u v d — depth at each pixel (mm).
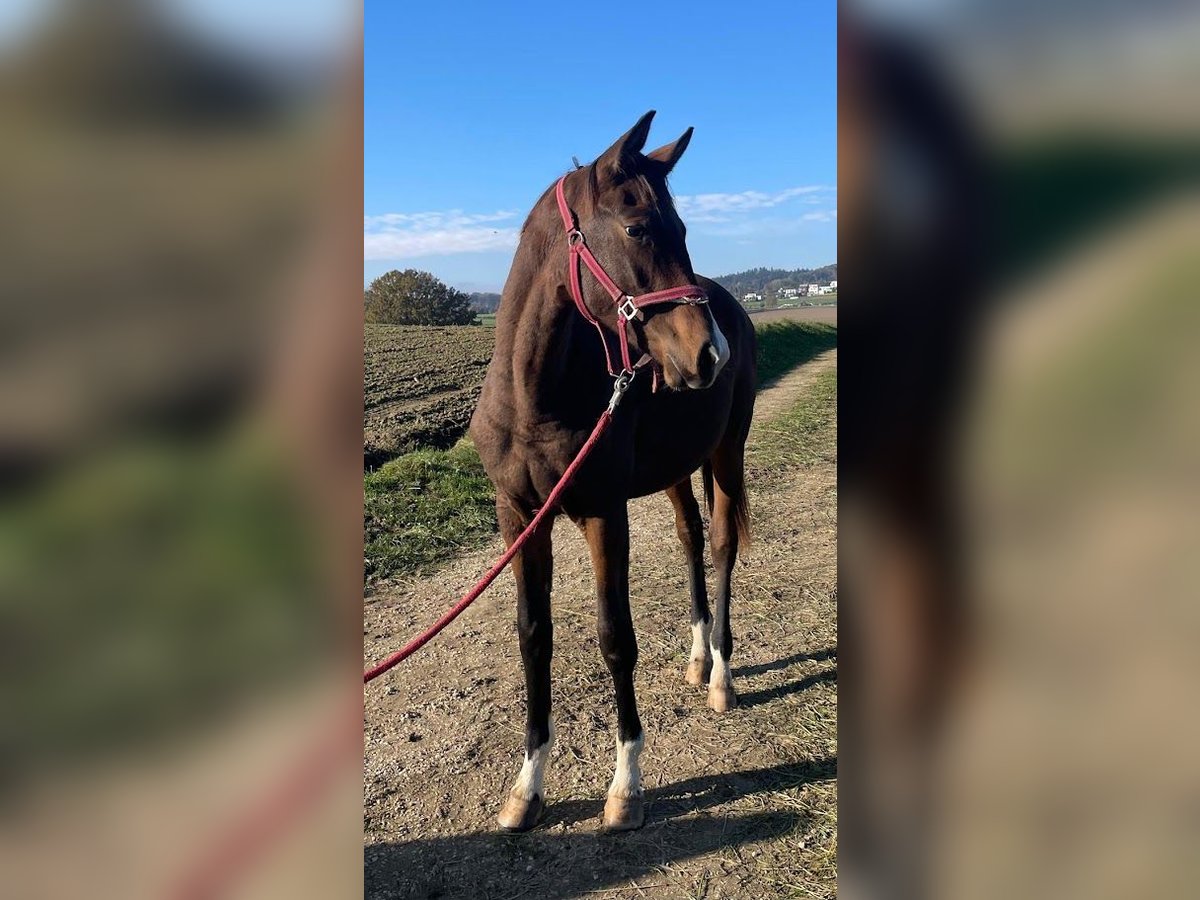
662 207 2320
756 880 2375
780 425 10453
